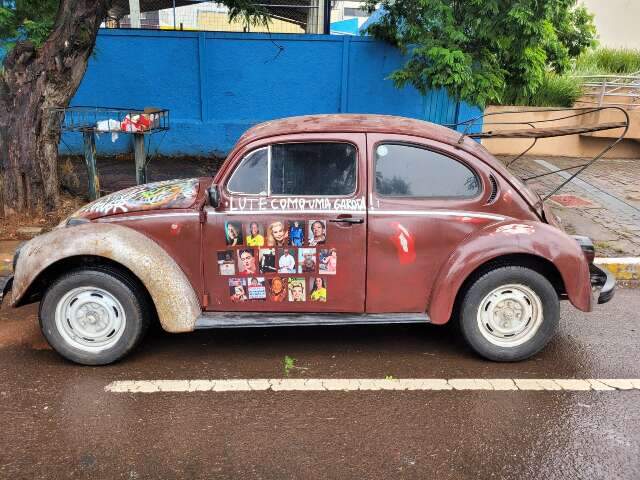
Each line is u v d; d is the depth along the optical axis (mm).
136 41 10703
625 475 2959
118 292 3889
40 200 6918
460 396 3709
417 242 3928
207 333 4656
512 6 7422
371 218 3895
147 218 3967
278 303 4035
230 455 3100
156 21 14891
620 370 4070
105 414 3469
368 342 4512
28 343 4438
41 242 3918
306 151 3904
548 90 12031
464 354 4312
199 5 13859
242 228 3904
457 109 11719
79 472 2953
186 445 3180
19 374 3951
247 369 4055
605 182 9484
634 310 5176
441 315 3957
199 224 3914
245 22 10344
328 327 4797
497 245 3850
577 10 10320
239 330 4715
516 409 3562
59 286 3873
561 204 8102
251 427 3354
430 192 3955
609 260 5910
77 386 3793
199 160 10953
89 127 7109
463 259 3879
